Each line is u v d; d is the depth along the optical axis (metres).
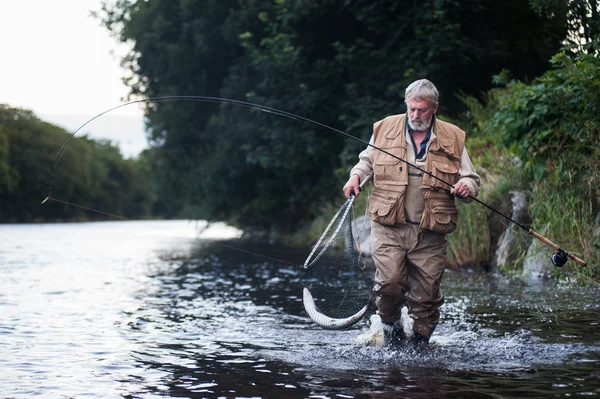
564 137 8.34
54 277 9.97
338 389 3.69
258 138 19.25
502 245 9.38
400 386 3.72
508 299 6.75
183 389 3.75
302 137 17.33
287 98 17.62
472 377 3.87
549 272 8.00
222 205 24.12
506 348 4.60
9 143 66.56
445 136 4.72
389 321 4.95
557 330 5.14
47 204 69.75
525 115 8.62
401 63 14.97
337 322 4.72
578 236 7.65
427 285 4.77
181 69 21.59
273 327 5.75
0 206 64.94
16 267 11.59
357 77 15.98
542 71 14.80
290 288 8.65
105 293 8.16
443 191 4.70
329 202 18.67
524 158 8.75
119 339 5.23
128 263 12.66
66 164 71.56
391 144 4.78
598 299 6.55
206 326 5.82
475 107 12.73
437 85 14.47
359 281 4.91
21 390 3.74
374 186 4.83
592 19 8.49
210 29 20.77
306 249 16.78
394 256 4.74
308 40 17.17
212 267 11.84
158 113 22.72
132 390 3.74
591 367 4.04
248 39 19.41
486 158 10.78
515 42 14.59
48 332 5.52
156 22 21.61
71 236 24.80
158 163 25.44
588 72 7.71
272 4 19.23
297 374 4.05
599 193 7.70
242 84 19.58
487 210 9.95
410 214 4.74
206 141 22.69
